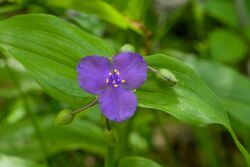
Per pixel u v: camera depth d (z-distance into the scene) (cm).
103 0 35
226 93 40
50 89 27
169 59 28
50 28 28
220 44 47
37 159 38
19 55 27
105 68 27
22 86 43
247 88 40
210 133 49
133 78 27
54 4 35
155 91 28
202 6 50
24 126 39
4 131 39
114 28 43
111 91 27
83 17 39
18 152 38
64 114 27
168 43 56
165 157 52
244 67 54
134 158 30
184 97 27
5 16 44
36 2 35
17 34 28
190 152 54
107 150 30
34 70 27
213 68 41
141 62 27
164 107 27
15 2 36
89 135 39
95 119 40
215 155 45
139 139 45
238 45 47
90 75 27
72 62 28
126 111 26
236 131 45
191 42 57
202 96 28
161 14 47
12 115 44
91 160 47
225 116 27
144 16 36
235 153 52
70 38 28
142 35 35
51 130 39
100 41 29
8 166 33
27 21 28
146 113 44
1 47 27
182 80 28
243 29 48
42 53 28
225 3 50
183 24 59
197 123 27
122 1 35
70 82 28
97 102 27
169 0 47
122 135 38
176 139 55
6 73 42
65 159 44
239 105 39
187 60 42
